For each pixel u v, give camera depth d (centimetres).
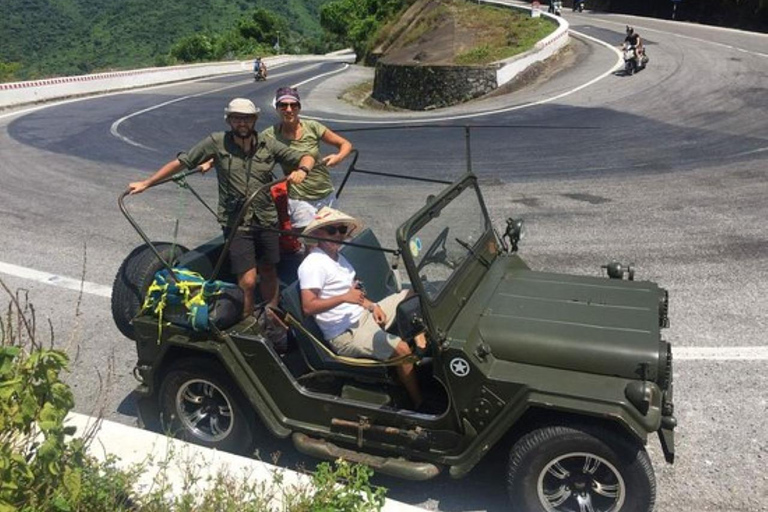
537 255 866
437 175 1278
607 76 2447
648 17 4553
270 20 9056
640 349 399
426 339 418
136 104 2681
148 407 525
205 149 505
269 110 2498
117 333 700
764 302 708
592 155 1408
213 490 364
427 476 421
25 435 321
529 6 3822
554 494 411
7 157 1591
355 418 444
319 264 447
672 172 1243
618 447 382
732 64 2395
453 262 466
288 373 459
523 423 416
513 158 1410
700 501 437
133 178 1365
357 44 6581
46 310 753
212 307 471
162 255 554
